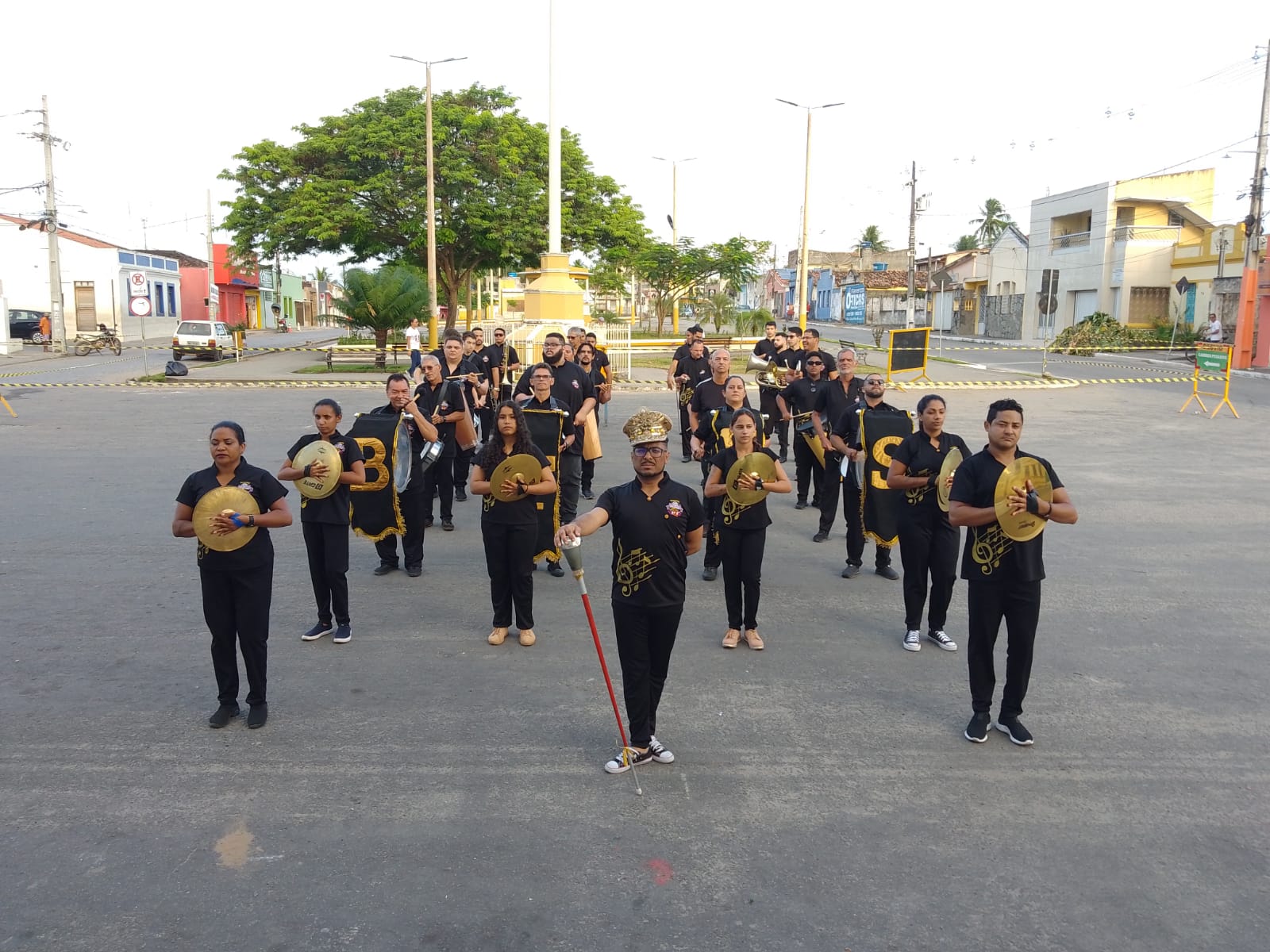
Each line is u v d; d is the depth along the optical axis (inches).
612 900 158.1
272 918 152.8
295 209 1300.4
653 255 1705.2
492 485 266.5
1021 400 941.2
